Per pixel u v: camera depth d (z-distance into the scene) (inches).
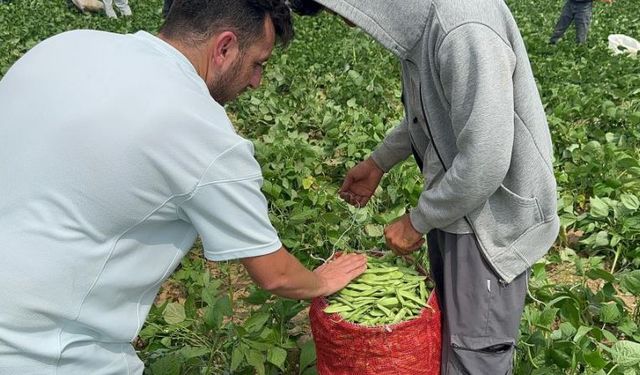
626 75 319.3
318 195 177.2
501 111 81.7
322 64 357.1
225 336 131.0
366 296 102.2
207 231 76.0
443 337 105.1
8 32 458.0
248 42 78.1
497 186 87.2
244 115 274.1
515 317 101.5
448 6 82.0
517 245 97.1
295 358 134.4
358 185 126.6
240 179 74.3
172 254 79.0
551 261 161.5
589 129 253.0
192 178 71.7
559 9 656.4
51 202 71.1
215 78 79.3
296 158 208.5
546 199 94.9
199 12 76.0
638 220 163.5
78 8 589.3
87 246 72.4
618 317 128.8
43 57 75.8
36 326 73.7
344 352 98.4
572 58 374.0
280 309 130.2
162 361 113.1
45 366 76.0
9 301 71.4
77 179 70.2
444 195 89.7
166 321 128.0
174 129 69.9
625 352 113.0
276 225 168.6
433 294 101.7
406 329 95.6
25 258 71.1
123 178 69.8
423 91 89.5
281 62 346.0
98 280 74.2
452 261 99.5
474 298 98.8
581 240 175.2
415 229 98.4
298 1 89.4
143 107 69.8
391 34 86.7
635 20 550.9
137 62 72.7
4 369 74.1
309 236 166.6
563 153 216.5
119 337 80.0
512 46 86.2
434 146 93.2
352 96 292.4
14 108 73.7
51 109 71.6
